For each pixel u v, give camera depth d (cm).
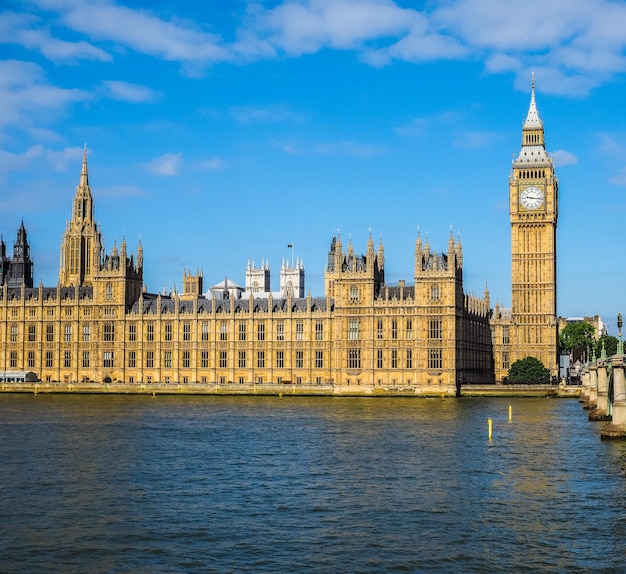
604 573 6462
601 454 11381
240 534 7406
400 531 7488
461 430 14400
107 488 9194
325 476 9888
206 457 11325
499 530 7500
